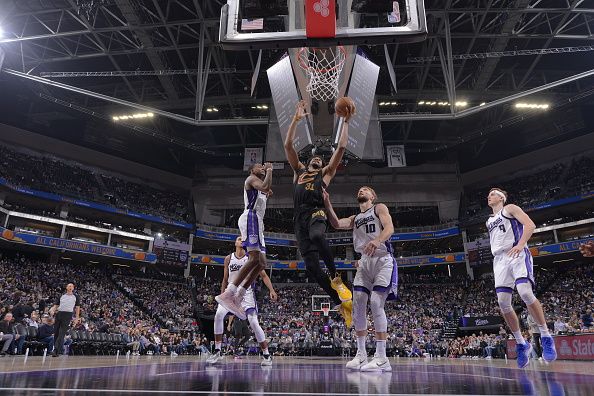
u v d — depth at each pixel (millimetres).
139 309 29375
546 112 32250
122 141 39656
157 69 31281
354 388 2371
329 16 5473
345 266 39000
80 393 1898
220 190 43438
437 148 39531
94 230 33656
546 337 4266
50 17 26156
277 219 45375
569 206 34000
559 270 34094
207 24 26000
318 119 16969
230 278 7383
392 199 42000
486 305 32156
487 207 38719
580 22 28781
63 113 36344
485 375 3635
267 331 27328
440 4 24828
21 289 23062
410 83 35250
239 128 39250
